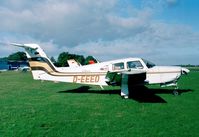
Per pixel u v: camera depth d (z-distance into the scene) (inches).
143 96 491.5
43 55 556.7
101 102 421.7
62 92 587.8
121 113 329.7
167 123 274.2
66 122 283.9
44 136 233.3
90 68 532.4
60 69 551.8
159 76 504.1
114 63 512.1
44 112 339.6
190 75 1364.4
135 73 431.5
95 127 261.7
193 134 233.6
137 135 232.1
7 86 766.5
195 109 348.8
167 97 471.8
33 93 568.1
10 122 284.7
